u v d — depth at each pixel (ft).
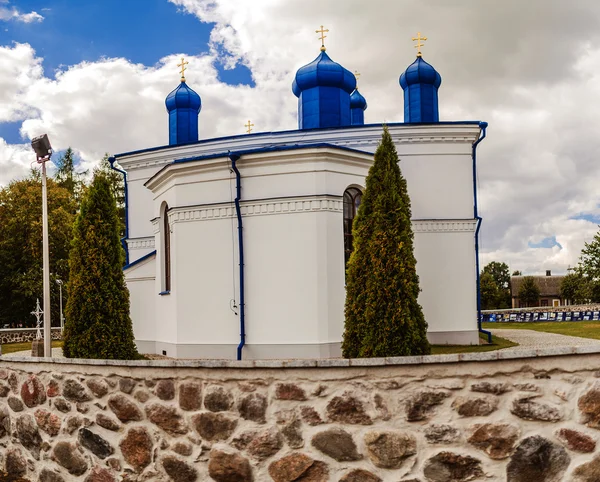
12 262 132.57
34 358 21.36
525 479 15.08
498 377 15.42
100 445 19.30
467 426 15.46
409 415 15.79
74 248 43.11
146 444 18.38
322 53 77.51
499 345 63.46
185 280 55.93
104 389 19.34
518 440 15.20
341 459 16.16
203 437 17.47
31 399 21.59
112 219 43.62
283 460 16.58
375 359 16.01
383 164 38.91
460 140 67.36
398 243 38.09
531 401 15.23
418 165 67.26
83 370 19.89
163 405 18.13
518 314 122.42
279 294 52.75
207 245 55.36
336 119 76.84
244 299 53.67
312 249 52.16
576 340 66.64
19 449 22.09
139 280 64.23
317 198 52.29
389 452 15.83
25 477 21.80
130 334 43.32
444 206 66.80
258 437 16.83
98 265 42.60
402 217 38.34
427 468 15.60
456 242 66.13
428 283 65.41
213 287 54.90
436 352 58.59
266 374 16.87
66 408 20.33
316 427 16.38
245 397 17.04
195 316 55.36
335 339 52.16
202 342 54.95
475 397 15.49
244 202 53.88
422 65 77.46
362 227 38.88
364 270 38.50
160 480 18.04
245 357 53.21
